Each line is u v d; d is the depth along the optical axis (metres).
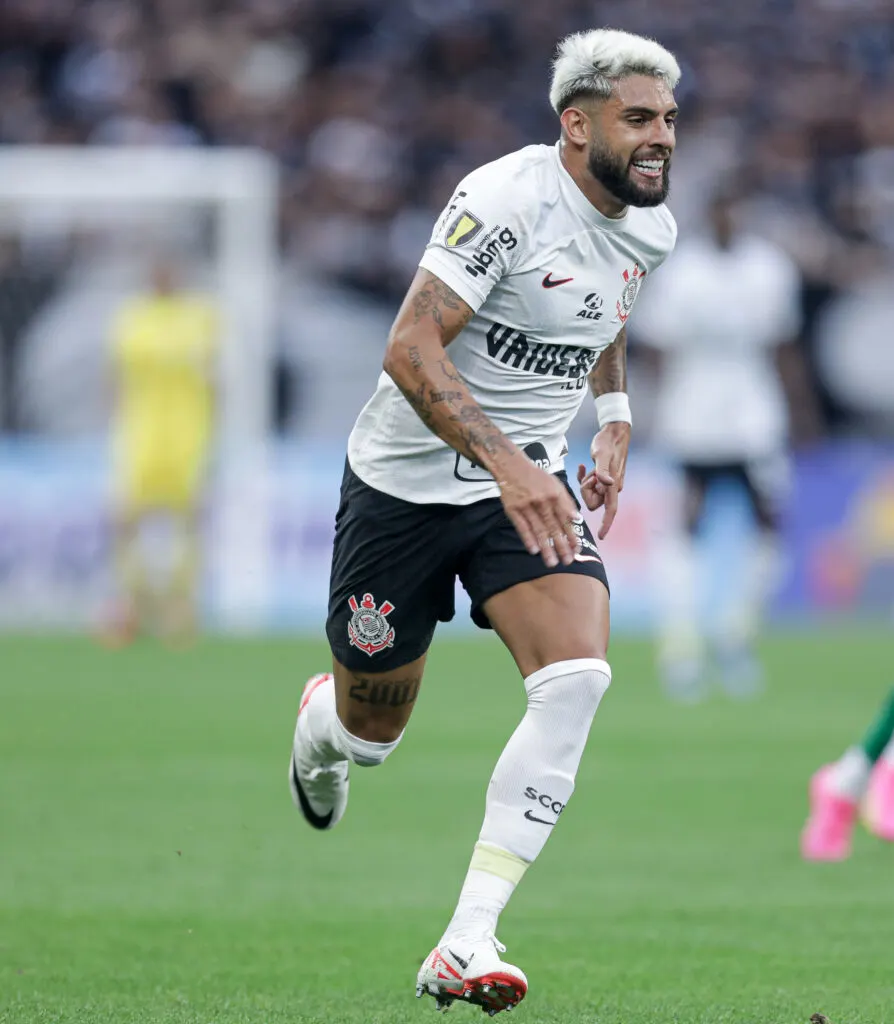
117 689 41.38
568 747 14.39
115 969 16.52
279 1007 15.01
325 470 57.53
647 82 14.30
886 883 21.03
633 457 58.69
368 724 16.59
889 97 73.62
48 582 56.97
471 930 13.91
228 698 39.81
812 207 69.50
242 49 72.62
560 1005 15.16
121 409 51.91
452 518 15.23
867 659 49.66
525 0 74.62
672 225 15.19
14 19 71.75
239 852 22.92
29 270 59.91
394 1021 14.54
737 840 23.89
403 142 71.06
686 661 42.06
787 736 34.56
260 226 59.62
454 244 14.31
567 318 14.90
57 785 28.28
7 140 69.75
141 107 70.94
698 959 17.05
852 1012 14.81
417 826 24.98
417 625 15.87
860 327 66.62
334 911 19.38
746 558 42.97
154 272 51.84
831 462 59.50
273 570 57.03
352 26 73.88
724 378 41.44
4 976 16.16
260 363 58.34
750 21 74.75
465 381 15.15
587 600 14.68
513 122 72.12
